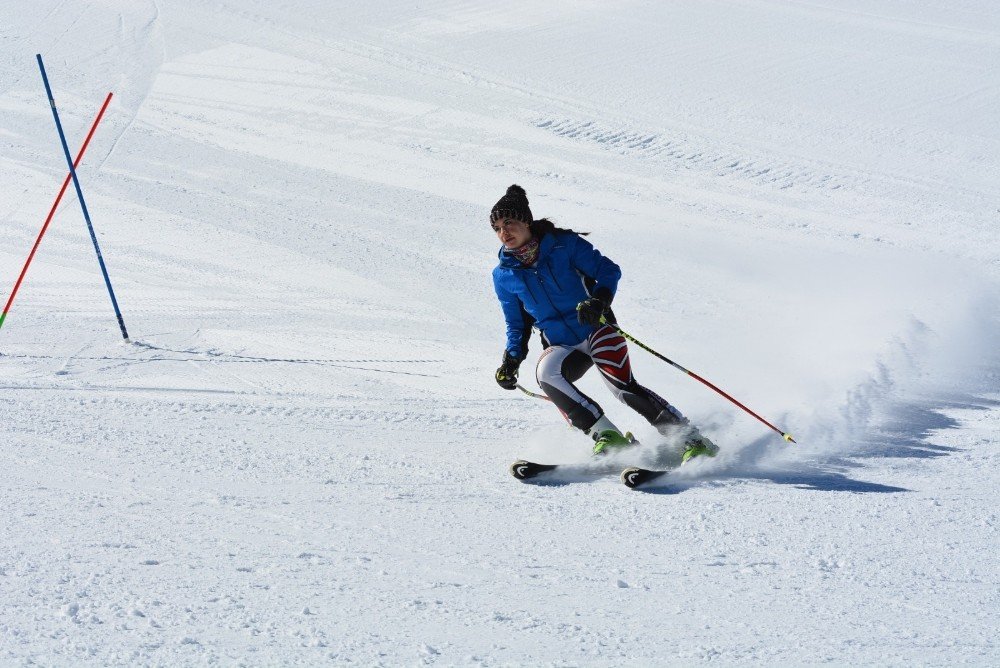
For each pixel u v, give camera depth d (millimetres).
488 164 35281
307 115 40844
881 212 31250
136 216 27062
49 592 6535
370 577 7215
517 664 5578
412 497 9531
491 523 8797
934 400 14023
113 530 8078
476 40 53125
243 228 26297
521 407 13734
